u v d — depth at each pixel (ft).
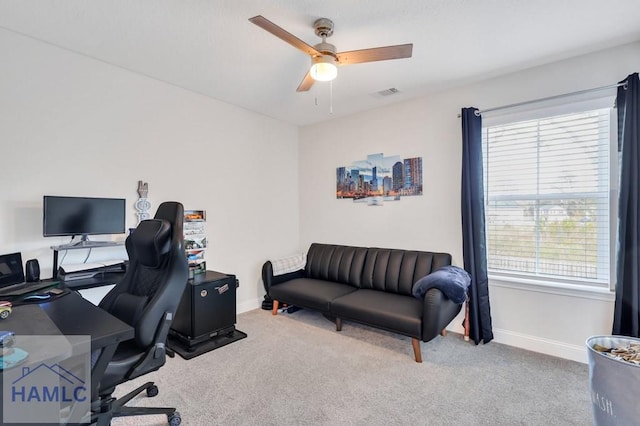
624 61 7.63
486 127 9.74
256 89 10.43
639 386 4.67
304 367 7.85
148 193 9.51
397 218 11.62
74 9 6.30
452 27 6.90
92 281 7.32
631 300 7.11
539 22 6.70
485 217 9.69
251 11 6.33
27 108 7.37
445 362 8.10
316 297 10.27
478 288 9.28
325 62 6.51
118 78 8.86
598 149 8.08
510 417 5.96
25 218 7.35
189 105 10.55
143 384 6.60
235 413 6.08
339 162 13.37
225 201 11.70
